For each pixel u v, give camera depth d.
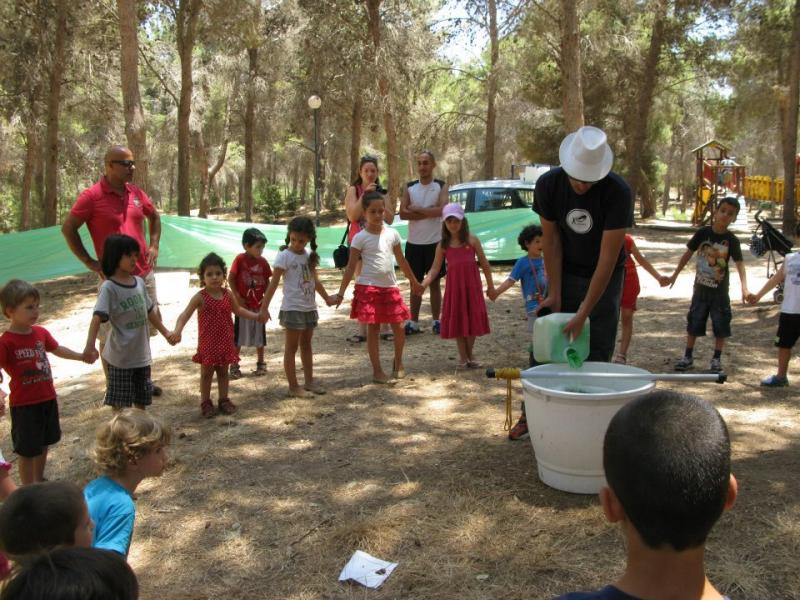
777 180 35.44
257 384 6.73
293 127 31.50
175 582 3.49
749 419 5.32
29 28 18.69
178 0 20.02
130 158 5.96
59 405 6.60
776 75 27.75
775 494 3.99
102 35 19.98
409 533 3.79
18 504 2.07
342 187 47.59
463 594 3.23
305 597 3.30
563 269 4.62
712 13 22.97
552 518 3.86
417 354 7.61
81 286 13.95
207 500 4.34
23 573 1.40
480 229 13.66
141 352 5.23
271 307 10.44
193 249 12.91
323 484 4.49
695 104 40.38
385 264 6.45
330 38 21.17
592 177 3.99
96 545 2.72
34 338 4.42
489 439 5.09
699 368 6.78
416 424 5.49
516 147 34.47
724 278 6.54
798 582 3.17
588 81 28.30
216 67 27.70
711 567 3.31
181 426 5.65
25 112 19.59
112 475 2.94
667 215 45.31
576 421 3.96
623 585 1.32
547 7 17.12
